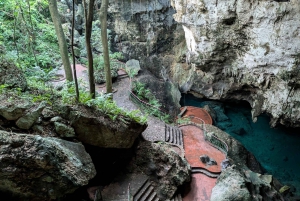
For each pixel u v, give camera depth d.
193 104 24.94
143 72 23.83
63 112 8.08
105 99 10.37
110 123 9.08
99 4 23.42
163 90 22.11
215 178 12.40
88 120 8.31
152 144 11.34
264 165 17.52
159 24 23.94
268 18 15.19
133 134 10.06
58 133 7.70
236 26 16.86
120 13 24.19
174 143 14.45
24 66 12.45
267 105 19.16
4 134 5.93
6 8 15.66
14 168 5.78
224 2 16.14
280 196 12.07
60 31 10.65
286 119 18.31
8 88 7.63
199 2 16.98
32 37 16.64
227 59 19.70
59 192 6.54
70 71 11.55
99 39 22.33
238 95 22.70
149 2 22.92
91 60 8.90
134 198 9.52
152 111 17.11
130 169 10.70
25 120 6.98
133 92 18.75
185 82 25.02
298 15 14.09
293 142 19.53
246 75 19.47
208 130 17.62
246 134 20.77
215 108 23.67
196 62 20.86
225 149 14.55
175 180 10.78
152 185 10.52
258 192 11.28
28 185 6.11
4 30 15.08
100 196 8.96
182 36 24.66
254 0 15.17
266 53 16.47
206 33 18.27
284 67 16.19
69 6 24.97
